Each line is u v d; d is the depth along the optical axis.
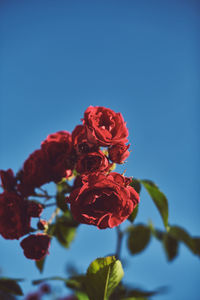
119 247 0.61
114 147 0.51
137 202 0.49
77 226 0.58
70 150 0.53
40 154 0.55
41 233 0.54
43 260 0.60
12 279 0.57
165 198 0.55
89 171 0.50
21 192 0.54
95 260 0.48
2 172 0.55
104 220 0.48
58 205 0.54
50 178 0.55
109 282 0.48
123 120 0.52
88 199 0.48
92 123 0.51
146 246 0.67
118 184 0.48
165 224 0.55
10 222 0.53
